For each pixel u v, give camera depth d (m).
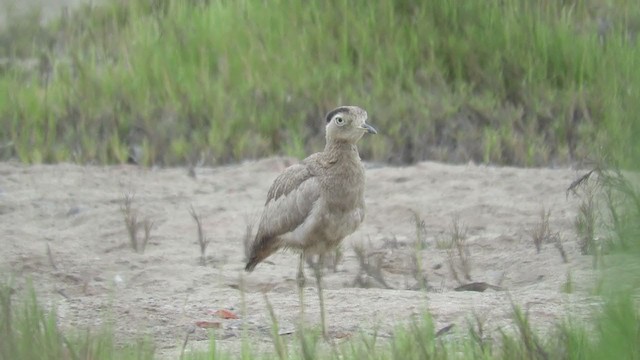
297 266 13.52
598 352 8.05
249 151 18.17
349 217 11.41
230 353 9.65
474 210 15.20
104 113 18.88
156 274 12.88
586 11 20.30
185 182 16.92
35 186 16.67
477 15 19.80
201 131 18.53
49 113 19.02
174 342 10.27
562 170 16.95
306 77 19.33
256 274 12.93
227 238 14.50
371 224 15.03
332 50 19.73
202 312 11.19
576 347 8.72
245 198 16.12
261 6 20.64
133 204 15.83
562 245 13.40
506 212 15.09
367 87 19.27
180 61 20.05
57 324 10.60
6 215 15.43
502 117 18.47
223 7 21.08
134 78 19.66
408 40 19.77
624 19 20.16
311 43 19.95
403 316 10.80
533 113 18.53
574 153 17.64
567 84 19.02
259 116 18.80
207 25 20.48
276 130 18.50
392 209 15.39
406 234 14.52
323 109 18.67
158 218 15.29
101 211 15.41
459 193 16.00
